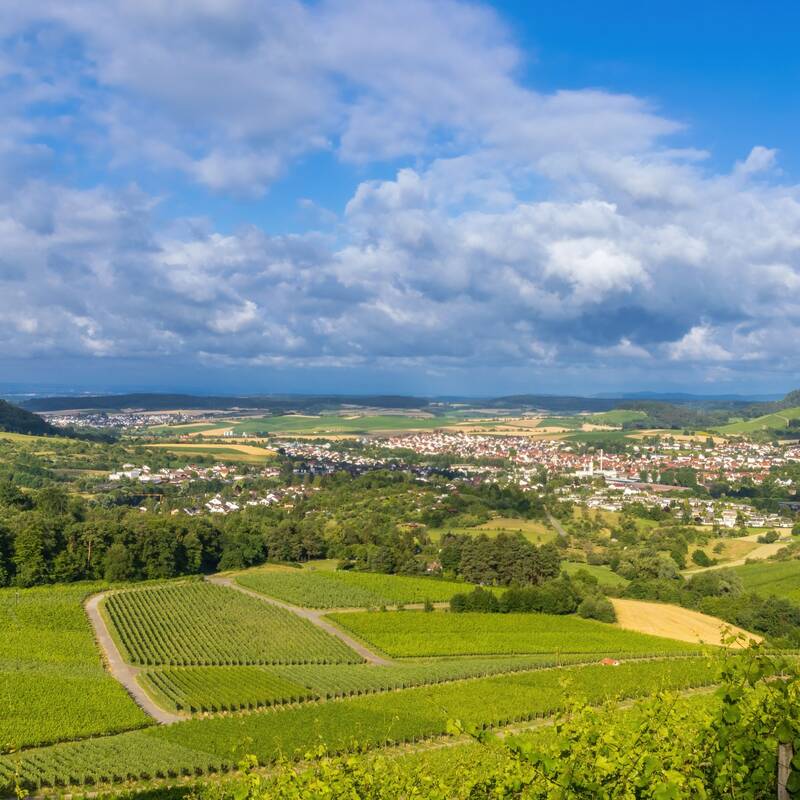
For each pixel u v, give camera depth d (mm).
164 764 52469
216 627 98062
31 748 56406
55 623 93188
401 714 63312
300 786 17969
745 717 12891
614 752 14211
